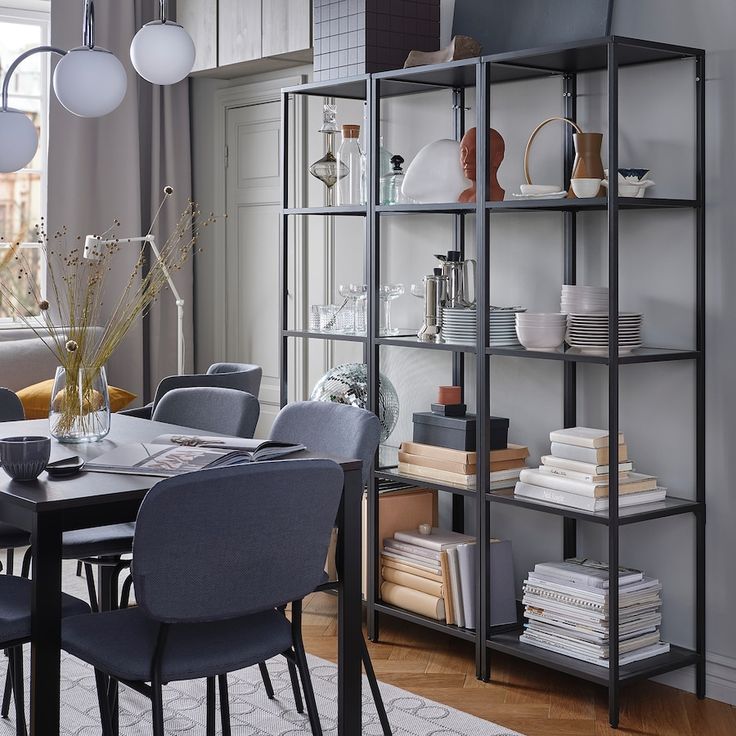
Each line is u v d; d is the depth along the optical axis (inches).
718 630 131.0
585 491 125.1
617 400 121.0
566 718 124.1
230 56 200.7
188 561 82.6
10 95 229.1
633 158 136.4
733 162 126.1
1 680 130.7
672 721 123.9
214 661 87.5
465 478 139.9
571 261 143.3
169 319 228.4
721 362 128.6
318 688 131.6
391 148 171.8
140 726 119.6
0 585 100.8
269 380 216.5
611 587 121.9
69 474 95.2
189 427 138.0
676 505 128.3
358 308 158.1
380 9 156.9
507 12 149.4
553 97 145.7
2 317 226.1
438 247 164.1
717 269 128.2
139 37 111.9
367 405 152.7
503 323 137.9
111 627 92.1
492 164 140.4
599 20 136.3
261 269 216.1
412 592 147.6
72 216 215.9
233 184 221.5
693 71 129.1
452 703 128.2
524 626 141.0
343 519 101.6
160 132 224.8
